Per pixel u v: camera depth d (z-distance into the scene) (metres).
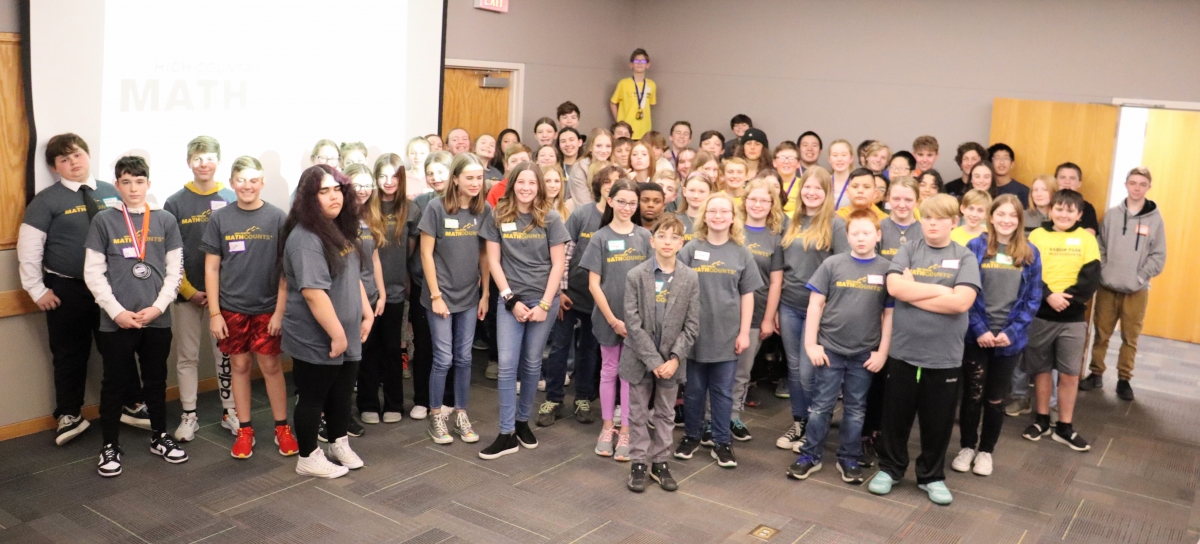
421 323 4.59
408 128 5.72
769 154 6.31
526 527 3.47
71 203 4.00
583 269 4.58
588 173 5.71
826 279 3.92
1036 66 6.62
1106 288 5.57
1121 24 6.26
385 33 5.46
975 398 4.10
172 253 3.95
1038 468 4.30
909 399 3.81
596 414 4.83
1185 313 7.26
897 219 4.48
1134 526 3.70
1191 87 6.05
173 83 4.40
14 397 4.15
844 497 3.87
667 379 3.81
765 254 4.38
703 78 8.31
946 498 3.81
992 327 4.04
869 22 7.32
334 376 3.75
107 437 3.83
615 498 3.77
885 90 7.32
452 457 4.16
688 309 3.80
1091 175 6.33
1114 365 6.37
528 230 4.20
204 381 4.90
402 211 4.46
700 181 4.66
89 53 4.06
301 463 3.86
